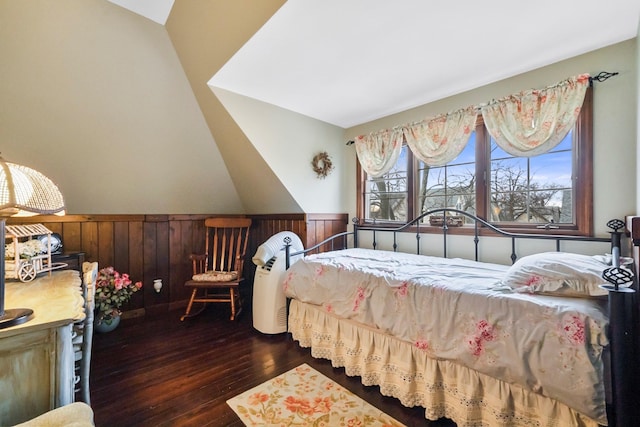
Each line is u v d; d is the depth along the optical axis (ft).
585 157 6.00
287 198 9.93
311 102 8.77
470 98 7.80
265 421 4.55
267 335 8.03
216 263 11.57
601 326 3.27
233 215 12.55
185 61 7.27
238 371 6.08
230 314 9.96
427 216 8.91
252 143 8.48
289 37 5.44
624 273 3.23
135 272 9.70
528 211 6.93
